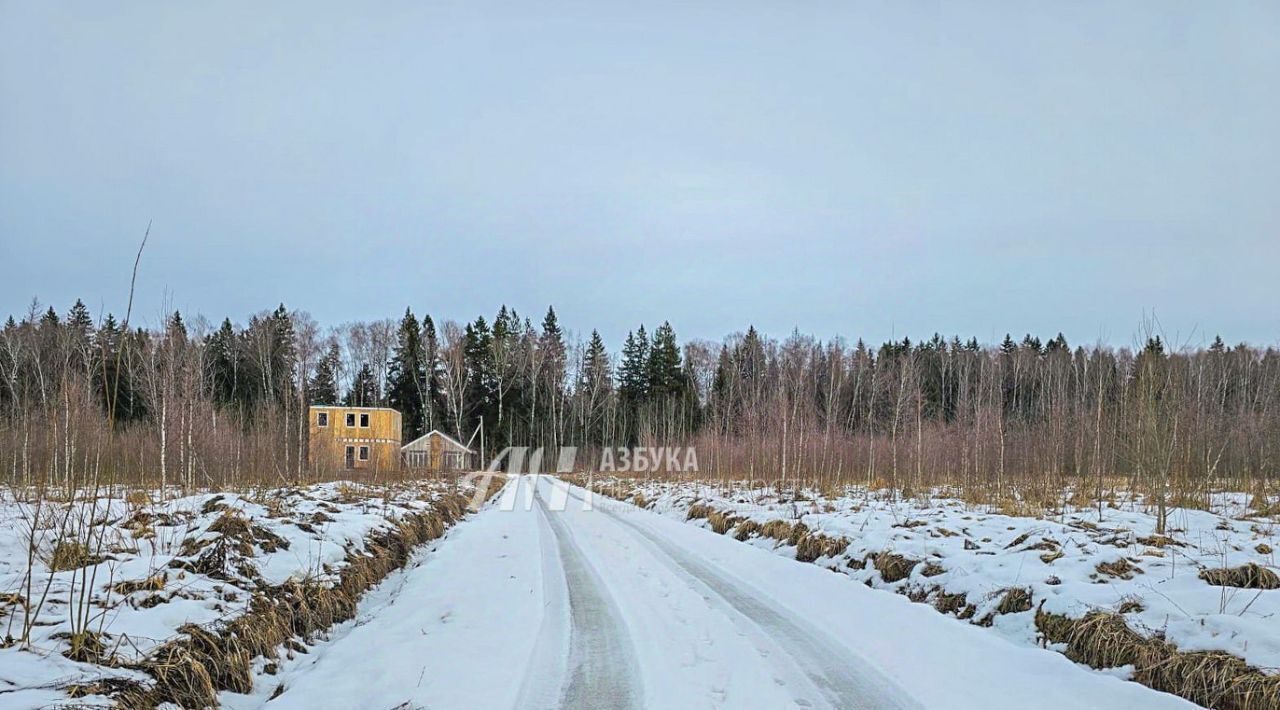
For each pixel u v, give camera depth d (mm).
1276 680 6156
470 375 70312
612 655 7977
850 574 12836
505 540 18641
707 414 67375
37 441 16125
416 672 7348
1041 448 27156
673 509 26781
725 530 20109
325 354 75688
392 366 76062
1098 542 12047
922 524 14688
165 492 18500
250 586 8914
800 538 15547
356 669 7480
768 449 36531
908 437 32750
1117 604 8258
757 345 71312
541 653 8055
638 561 14898
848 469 35344
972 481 25281
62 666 5828
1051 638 8344
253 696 6996
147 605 7688
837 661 7723
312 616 9211
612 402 73000
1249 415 28172
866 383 56719
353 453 52375
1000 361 57781
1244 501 20797
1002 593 9586
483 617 9789
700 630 9070
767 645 8359
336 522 13984
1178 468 18250
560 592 11555
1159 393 16422
